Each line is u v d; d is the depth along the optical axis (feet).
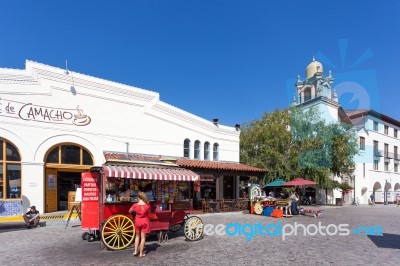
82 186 33.68
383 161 156.97
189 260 27.32
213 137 82.79
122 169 33.24
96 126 63.46
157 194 36.17
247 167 80.07
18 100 55.21
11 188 53.88
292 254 29.53
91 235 35.65
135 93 69.26
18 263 26.35
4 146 53.72
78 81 61.82
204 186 79.10
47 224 47.47
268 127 100.17
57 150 59.57
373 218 63.21
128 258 28.04
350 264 25.98
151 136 70.90
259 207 66.59
